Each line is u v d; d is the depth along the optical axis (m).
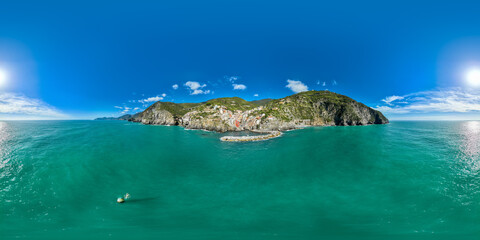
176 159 41.31
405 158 39.72
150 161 38.53
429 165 34.81
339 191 25.06
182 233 16.19
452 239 15.41
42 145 44.72
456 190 24.62
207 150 52.25
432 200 22.11
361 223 17.72
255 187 26.69
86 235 16.00
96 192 24.88
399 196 23.27
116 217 19.02
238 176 31.30
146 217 18.95
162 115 166.00
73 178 28.39
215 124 108.12
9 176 27.97
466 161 37.19
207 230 16.64
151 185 27.44
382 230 16.58
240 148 55.56
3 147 41.66
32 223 17.92
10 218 18.70
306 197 23.34
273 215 19.16
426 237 15.63
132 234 16.08
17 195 23.30
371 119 163.25
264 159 42.34
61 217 19.02
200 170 34.44
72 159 35.59
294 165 37.06
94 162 35.03
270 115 118.50
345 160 39.31
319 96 163.38
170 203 21.94
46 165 32.09
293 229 16.73
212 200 22.75
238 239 15.36
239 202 22.14
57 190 24.89
